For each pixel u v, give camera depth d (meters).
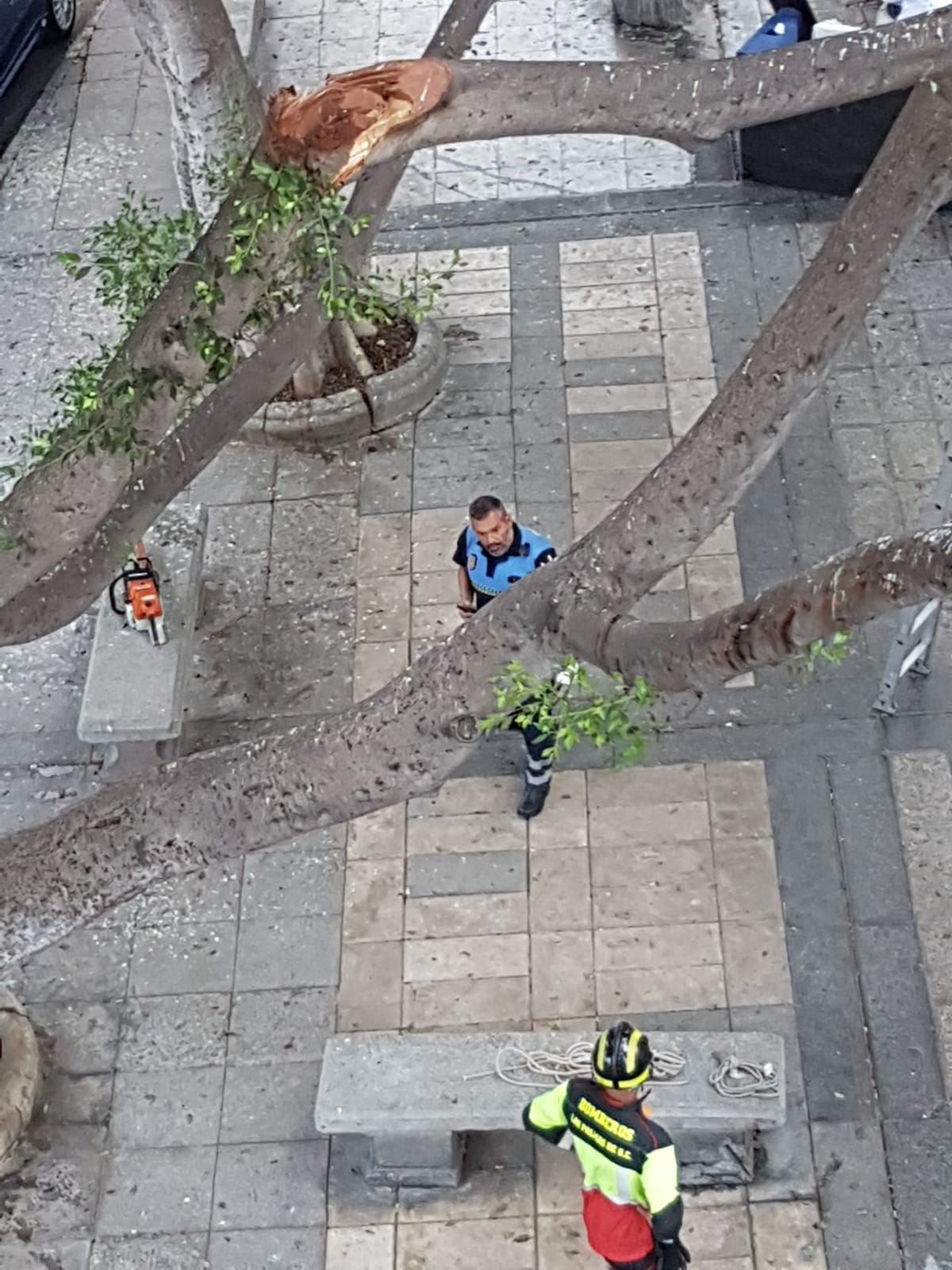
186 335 4.62
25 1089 7.11
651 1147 5.61
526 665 4.46
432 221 11.51
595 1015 7.35
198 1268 6.75
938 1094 6.96
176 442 5.17
